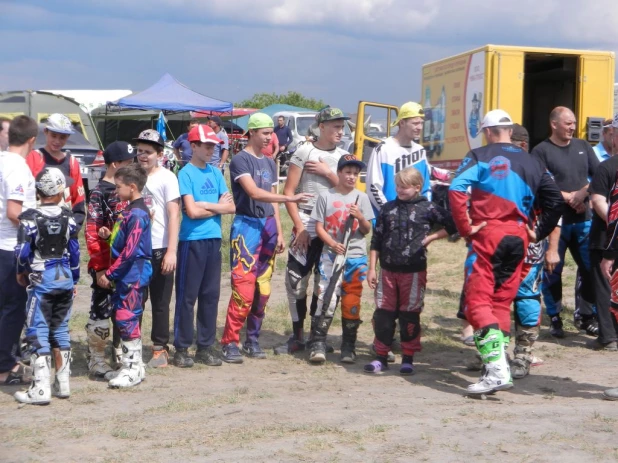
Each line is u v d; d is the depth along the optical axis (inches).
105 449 189.3
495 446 188.2
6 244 242.4
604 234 296.5
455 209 236.4
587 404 228.2
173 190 265.9
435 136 598.2
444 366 283.6
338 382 258.7
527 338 265.3
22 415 218.2
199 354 281.9
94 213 257.8
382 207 272.8
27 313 230.5
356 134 658.2
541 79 600.1
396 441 192.2
